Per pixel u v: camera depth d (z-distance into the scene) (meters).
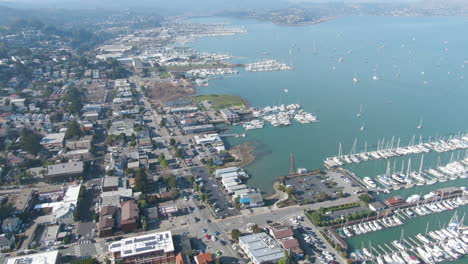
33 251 166.75
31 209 199.75
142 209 196.75
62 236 175.50
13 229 179.75
